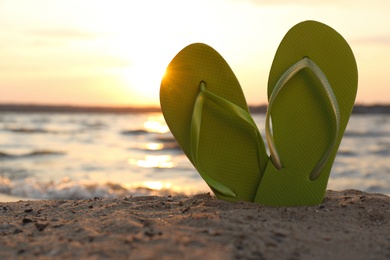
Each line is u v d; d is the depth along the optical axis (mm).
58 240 511
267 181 668
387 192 2096
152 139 5656
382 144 4715
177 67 679
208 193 759
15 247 497
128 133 6711
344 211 625
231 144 680
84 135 6406
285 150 667
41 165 3107
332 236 525
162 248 464
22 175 2525
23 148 4555
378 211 625
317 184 667
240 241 487
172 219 571
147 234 506
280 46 666
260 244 484
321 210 627
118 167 2953
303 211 618
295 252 474
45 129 7809
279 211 609
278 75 664
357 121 9016
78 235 527
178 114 682
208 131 681
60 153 3988
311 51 663
